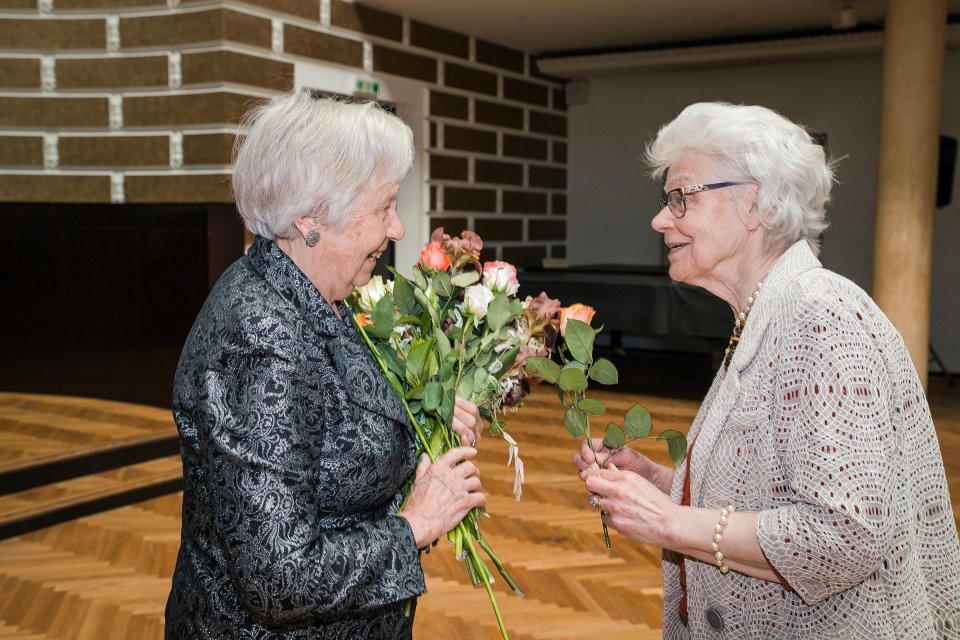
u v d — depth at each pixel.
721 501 1.28
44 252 6.58
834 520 1.14
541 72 9.93
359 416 1.23
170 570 3.56
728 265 1.36
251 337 1.14
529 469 4.98
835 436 1.16
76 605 3.19
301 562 1.09
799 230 1.32
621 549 3.72
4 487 4.36
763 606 1.27
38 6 6.49
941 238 8.45
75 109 6.56
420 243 8.48
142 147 6.48
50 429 5.44
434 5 7.63
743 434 1.26
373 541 1.18
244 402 1.12
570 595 3.25
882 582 1.23
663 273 7.62
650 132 10.00
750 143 1.29
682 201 1.35
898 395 1.26
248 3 6.35
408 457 1.34
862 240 8.94
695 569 1.33
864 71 8.84
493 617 3.04
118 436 5.25
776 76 9.27
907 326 6.25
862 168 8.91
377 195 1.24
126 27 6.43
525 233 9.87
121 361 6.41
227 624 1.20
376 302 1.47
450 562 3.56
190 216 6.12
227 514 1.10
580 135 10.38
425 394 1.33
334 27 7.23
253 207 1.23
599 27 8.55
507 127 9.48
